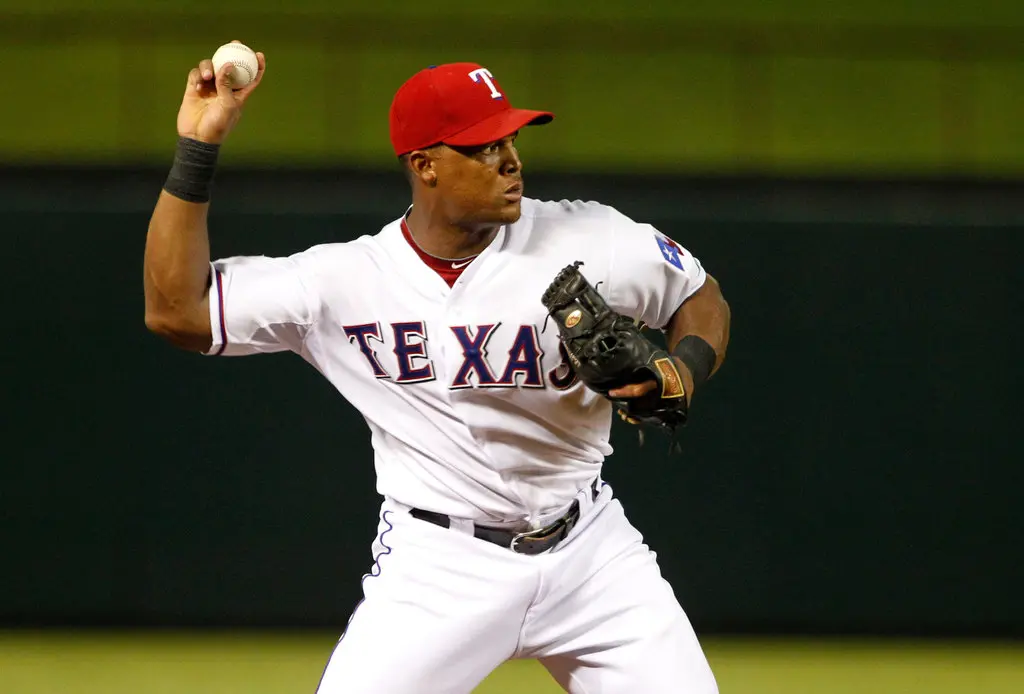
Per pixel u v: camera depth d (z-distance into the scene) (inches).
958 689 828.6
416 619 455.5
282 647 900.0
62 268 895.7
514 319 442.6
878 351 896.9
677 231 904.9
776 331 898.7
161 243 425.7
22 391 893.8
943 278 895.7
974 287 895.7
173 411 896.9
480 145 420.5
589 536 475.5
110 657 880.3
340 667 451.8
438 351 446.3
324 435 901.8
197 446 897.5
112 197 902.4
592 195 927.7
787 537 899.4
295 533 901.8
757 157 1067.9
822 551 898.7
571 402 454.0
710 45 1105.4
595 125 1076.5
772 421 898.7
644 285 453.1
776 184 914.1
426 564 461.4
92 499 895.7
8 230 895.1
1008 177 904.3
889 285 896.9
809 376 898.7
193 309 437.1
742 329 899.4
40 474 893.8
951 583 896.9
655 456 897.5
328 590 902.4
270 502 900.6
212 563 900.6
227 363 900.0
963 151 1064.8
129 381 896.9
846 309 898.7
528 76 1095.6
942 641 910.4
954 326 895.7
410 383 451.8
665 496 896.9
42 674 845.2
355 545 902.4
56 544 895.7
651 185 924.6
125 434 896.9
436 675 454.3
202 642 911.7
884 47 1101.7
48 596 896.3
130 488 896.9
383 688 447.5
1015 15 1109.1
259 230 902.4
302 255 458.9
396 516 474.0
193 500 900.0
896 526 896.9
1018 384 893.2
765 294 899.4
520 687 852.0
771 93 1096.2
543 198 929.5
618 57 1103.0
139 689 818.2
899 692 822.5
